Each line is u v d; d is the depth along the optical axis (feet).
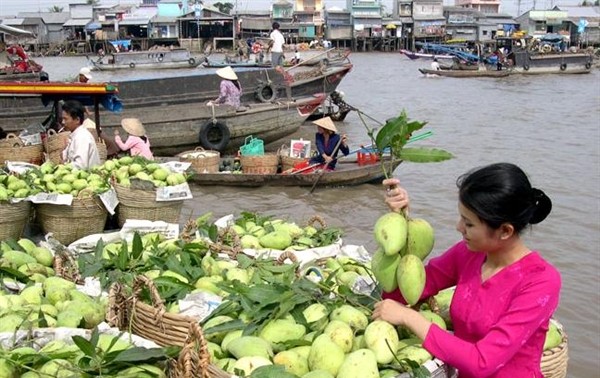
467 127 59.41
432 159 9.30
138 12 237.45
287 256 13.73
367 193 34.32
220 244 14.39
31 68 80.64
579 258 24.99
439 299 11.11
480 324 8.40
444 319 10.55
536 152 46.80
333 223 29.48
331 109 62.18
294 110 46.52
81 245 15.44
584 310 20.51
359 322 9.81
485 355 8.06
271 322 10.19
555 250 25.86
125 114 41.32
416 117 66.59
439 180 37.76
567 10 259.39
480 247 8.21
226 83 44.86
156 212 20.36
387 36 247.09
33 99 40.68
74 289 12.05
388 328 9.09
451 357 8.32
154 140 42.22
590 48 213.46
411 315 8.86
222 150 44.42
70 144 22.90
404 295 9.20
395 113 70.13
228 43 220.02
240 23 233.14
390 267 9.40
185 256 13.17
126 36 228.02
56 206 18.71
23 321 10.11
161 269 12.97
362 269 13.32
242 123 44.21
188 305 10.80
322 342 9.12
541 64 141.08
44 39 239.30
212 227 15.12
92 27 226.58
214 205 32.12
